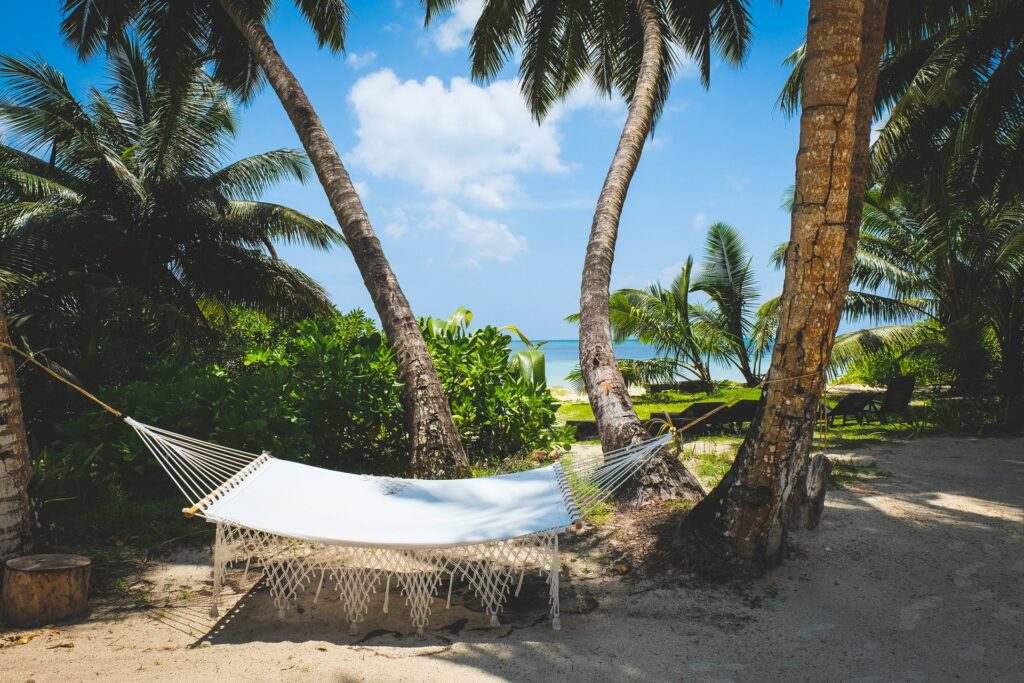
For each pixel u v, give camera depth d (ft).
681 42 34.14
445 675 10.33
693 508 15.40
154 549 15.70
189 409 20.27
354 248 22.81
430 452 19.81
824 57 12.70
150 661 10.53
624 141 25.66
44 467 18.17
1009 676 10.27
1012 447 25.85
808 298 13.15
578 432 32.68
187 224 46.09
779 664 10.81
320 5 33.91
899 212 48.29
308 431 21.97
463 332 26.61
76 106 41.37
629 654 11.21
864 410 38.52
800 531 15.42
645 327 54.75
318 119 24.63
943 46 33.78
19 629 11.91
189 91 44.91
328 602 13.47
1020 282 41.24
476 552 12.77
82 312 28.35
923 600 12.78
